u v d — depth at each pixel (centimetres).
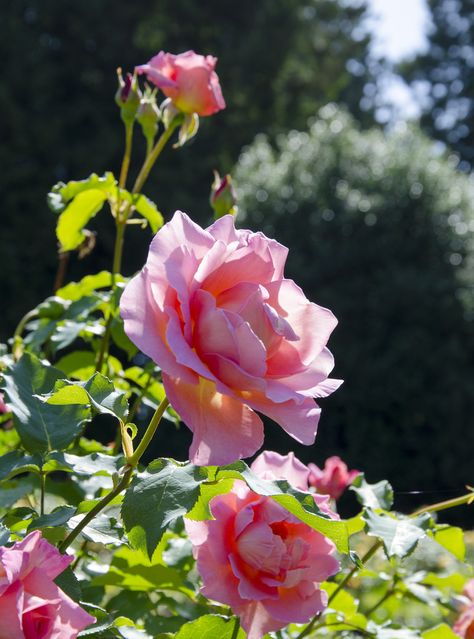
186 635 122
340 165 1237
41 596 90
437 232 1172
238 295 95
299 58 1809
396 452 1099
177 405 92
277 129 1727
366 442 1097
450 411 1096
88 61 1536
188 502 101
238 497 120
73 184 193
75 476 156
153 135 204
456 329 1124
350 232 1184
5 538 99
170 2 1611
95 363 192
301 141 1333
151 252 93
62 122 1455
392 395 1092
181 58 204
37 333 188
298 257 1175
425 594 182
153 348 90
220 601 116
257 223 1227
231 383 91
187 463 107
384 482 153
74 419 124
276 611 115
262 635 117
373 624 166
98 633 115
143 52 1590
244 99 1702
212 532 116
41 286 1345
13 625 85
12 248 1318
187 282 93
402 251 1169
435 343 1112
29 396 125
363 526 142
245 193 1260
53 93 1493
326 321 98
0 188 1355
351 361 1105
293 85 1802
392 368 1100
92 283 200
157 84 201
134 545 100
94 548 188
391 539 131
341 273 1170
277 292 98
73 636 90
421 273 1146
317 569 120
